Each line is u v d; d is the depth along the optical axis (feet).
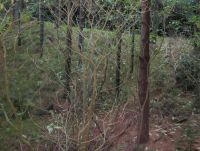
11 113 23.27
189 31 29.12
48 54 27.30
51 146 20.85
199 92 27.14
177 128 23.65
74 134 20.07
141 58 20.40
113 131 21.02
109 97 24.13
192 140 21.67
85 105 19.81
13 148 21.35
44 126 22.98
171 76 29.37
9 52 26.63
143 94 20.77
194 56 29.45
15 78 26.07
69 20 20.74
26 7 26.17
